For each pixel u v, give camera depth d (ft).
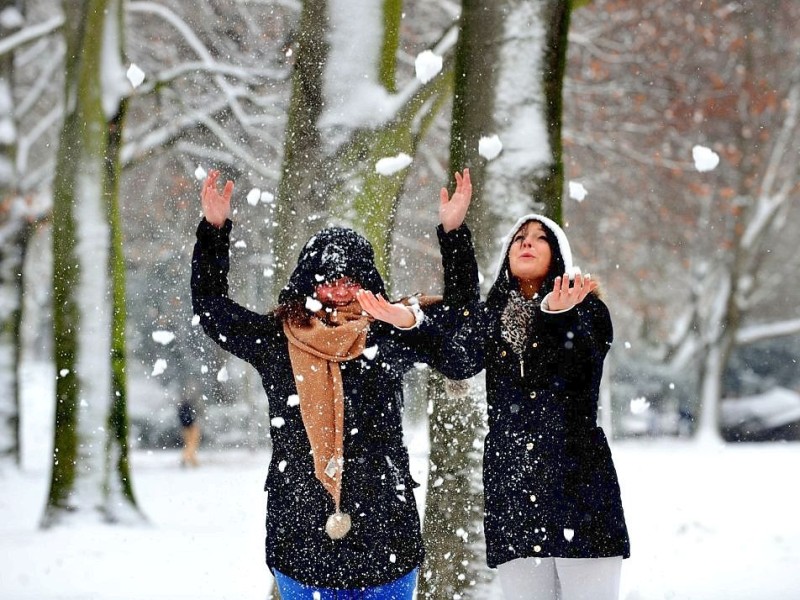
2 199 74.08
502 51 26.04
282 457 17.66
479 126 25.99
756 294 149.89
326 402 17.22
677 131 91.25
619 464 84.17
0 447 75.41
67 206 48.44
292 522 17.30
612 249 109.81
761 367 182.80
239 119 60.34
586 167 88.94
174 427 123.65
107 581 32.89
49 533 44.88
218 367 84.33
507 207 25.43
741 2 98.32
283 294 18.26
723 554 36.70
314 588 17.21
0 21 70.18
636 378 153.48
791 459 91.30
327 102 27.20
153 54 70.49
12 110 73.92
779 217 138.21
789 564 34.37
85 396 47.88
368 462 17.33
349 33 27.45
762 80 108.17
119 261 49.14
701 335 140.36
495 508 19.38
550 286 19.92
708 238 134.92
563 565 19.08
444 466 24.30
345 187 26.86
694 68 90.33
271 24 68.69
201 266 18.65
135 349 104.12
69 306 48.14
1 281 75.25
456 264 19.30
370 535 17.11
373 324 17.92
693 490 61.62
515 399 19.36
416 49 69.31
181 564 35.65
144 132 64.13
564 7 26.53
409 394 38.17
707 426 138.10
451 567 23.99
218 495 58.75
